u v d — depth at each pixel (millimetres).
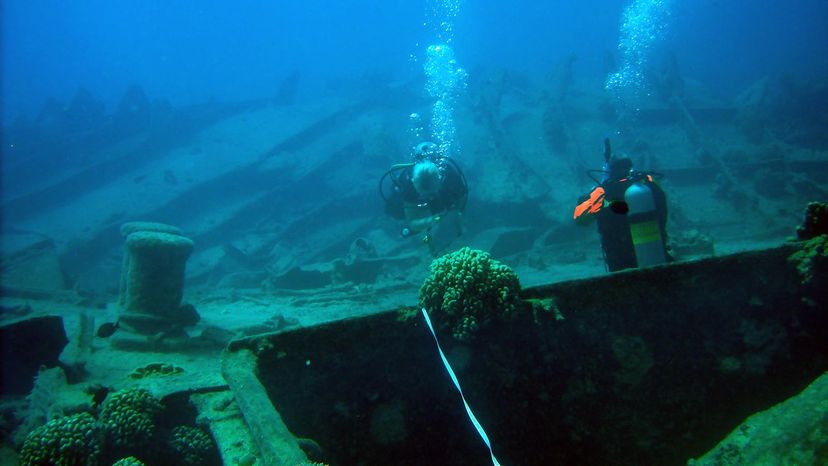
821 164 10945
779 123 15781
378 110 18188
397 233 11242
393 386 2707
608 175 3967
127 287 5406
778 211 9359
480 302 2680
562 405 2844
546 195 9734
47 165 16594
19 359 4422
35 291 8031
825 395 1812
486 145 12023
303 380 2574
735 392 2939
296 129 16781
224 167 14750
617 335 2873
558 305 2836
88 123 19891
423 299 2805
